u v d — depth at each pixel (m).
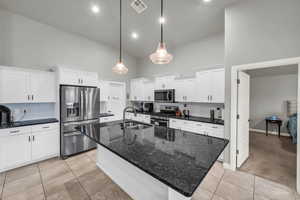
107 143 1.47
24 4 2.53
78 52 3.78
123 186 1.91
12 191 1.90
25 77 2.70
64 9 2.67
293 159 2.90
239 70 2.45
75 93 3.10
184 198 0.96
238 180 2.18
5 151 2.35
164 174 0.88
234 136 2.46
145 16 2.85
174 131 1.99
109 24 3.19
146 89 4.75
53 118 3.25
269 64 2.12
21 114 2.91
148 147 1.36
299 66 1.91
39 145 2.73
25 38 2.93
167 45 4.26
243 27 2.34
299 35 1.91
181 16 2.81
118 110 4.79
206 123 2.99
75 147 3.07
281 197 1.82
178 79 3.88
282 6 2.03
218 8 2.56
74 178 2.21
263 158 2.95
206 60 3.65
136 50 4.83
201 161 1.07
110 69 4.62
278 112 4.95
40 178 2.21
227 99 2.54
